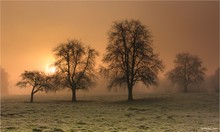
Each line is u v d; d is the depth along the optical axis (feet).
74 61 253.24
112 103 212.84
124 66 234.58
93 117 129.29
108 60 235.40
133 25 239.09
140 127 100.42
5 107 180.04
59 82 250.37
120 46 236.84
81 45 256.52
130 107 180.14
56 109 166.50
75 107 180.14
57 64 250.16
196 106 184.03
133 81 234.79
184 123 111.65
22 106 187.83
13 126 100.83
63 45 255.29
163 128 98.78
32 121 115.24
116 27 239.50
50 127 98.89
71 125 104.06
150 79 228.63
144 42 234.38
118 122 113.39
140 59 232.53
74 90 249.55
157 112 152.76
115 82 232.53
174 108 173.47
